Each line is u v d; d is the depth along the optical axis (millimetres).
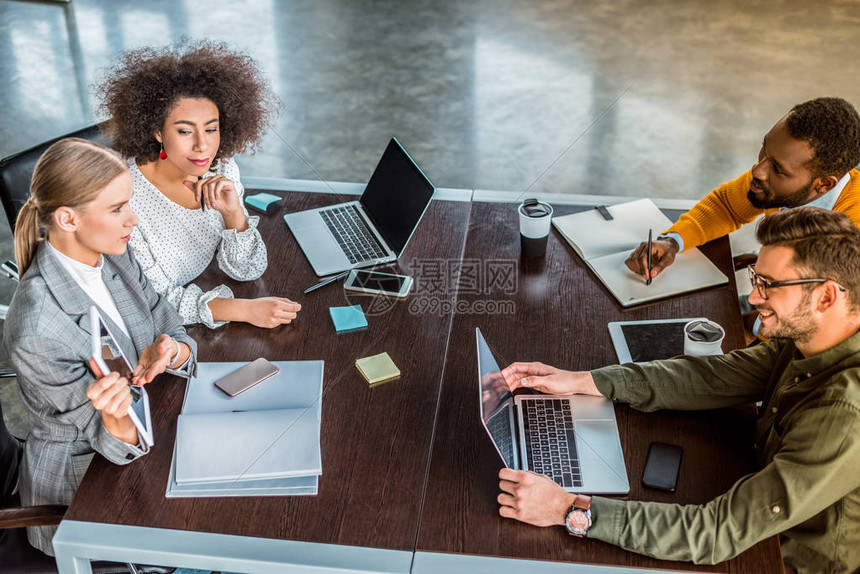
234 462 1575
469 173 3932
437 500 1520
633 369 1729
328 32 5355
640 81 4734
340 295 2057
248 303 1982
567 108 4484
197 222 2154
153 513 1496
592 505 1441
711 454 1603
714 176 3881
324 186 2523
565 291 2066
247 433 1638
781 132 1950
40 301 1578
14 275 2152
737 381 1690
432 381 1795
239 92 2137
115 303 1784
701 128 4250
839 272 1381
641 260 2080
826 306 1419
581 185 3828
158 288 2037
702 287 2062
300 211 2387
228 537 1448
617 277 2090
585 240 2232
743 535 1391
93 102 4465
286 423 1663
